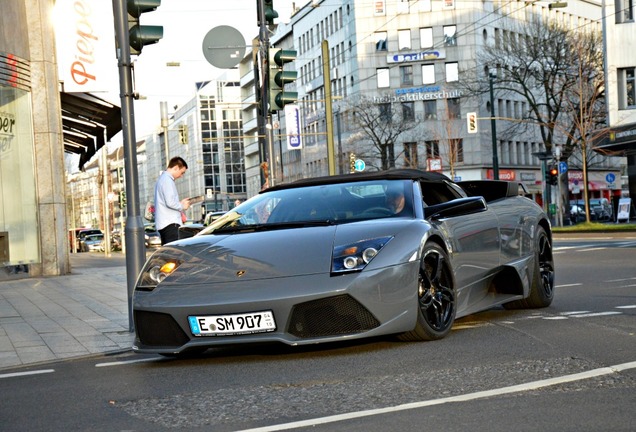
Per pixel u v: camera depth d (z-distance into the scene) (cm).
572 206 5675
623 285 1048
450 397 445
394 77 7569
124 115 895
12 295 1514
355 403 446
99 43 2281
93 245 6981
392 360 567
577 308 823
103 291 1528
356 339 650
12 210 2038
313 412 433
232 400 478
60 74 2228
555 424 379
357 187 712
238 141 14300
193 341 599
